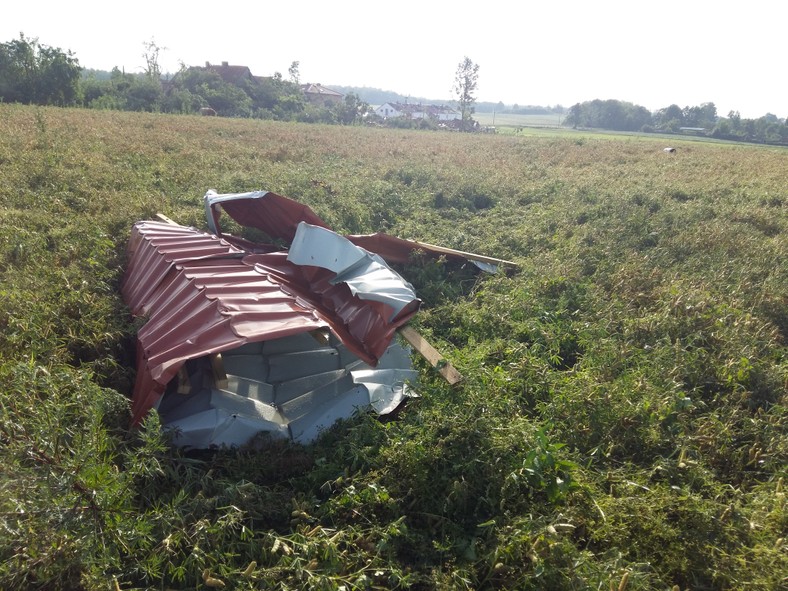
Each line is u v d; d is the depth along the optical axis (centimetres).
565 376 631
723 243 1094
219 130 2862
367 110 7544
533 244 1163
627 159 2753
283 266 759
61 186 1238
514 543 384
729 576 369
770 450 512
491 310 800
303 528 407
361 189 1498
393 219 1313
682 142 5200
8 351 543
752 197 1642
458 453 465
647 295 843
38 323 589
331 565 374
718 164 2642
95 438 394
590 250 1048
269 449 505
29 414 426
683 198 1689
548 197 1627
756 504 442
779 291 853
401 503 438
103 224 1001
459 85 7662
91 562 337
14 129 1988
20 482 343
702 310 760
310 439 534
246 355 604
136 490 428
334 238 707
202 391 540
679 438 514
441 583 367
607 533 398
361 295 613
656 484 461
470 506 439
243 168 1731
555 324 762
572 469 435
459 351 693
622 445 507
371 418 541
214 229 949
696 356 650
